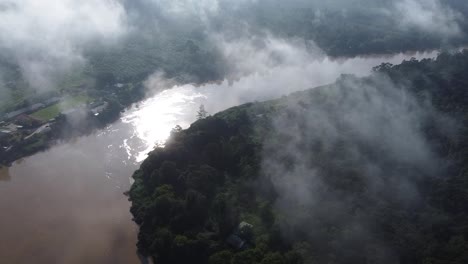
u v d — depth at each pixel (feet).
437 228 440.86
